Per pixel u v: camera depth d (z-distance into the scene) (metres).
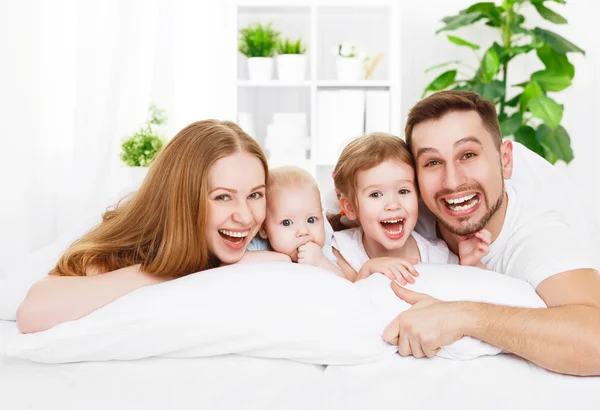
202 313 0.95
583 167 3.22
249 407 0.93
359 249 1.36
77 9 2.46
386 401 0.92
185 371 0.95
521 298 1.02
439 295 1.04
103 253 1.16
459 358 0.96
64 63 2.51
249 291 0.98
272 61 2.97
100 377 0.95
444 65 2.98
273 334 0.94
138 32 2.62
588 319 0.92
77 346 0.94
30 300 1.03
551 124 2.68
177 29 2.95
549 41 2.78
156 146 2.52
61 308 1.02
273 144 2.91
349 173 1.26
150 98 2.76
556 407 0.91
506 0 2.88
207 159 1.11
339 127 2.93
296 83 2.91
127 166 2.51
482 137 1.18
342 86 3.05
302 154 2.91
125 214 1.20
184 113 3.02
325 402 0.93
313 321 0.95
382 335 0.97
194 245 1.11
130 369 0.95
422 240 1.35
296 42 2.99
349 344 0.95
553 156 2.87
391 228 1.25
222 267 1.07
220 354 0.97
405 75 3.29
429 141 1.18
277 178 1.31
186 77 3.00
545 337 0.91
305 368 0.97
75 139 2.47
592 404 0.91
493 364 0.96
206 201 1.11
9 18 2.29
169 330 0.94
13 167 2.30
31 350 0.94
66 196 2.52
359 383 0.94
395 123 2.93
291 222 1.29
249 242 1.25
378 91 2.94
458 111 1.18
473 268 1.13
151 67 2.74
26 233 2.30
